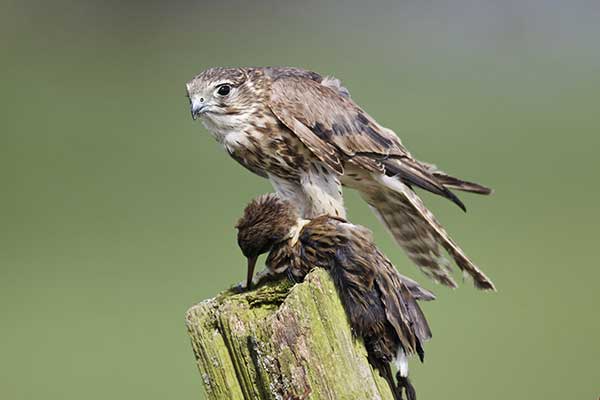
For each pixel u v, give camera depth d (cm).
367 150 838
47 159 2002
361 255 640
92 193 1872
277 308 616
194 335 608
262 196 703
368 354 627
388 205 866
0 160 1997
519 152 1984
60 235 1734
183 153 2023
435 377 1278
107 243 1711
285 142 846
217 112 847
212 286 1527
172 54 2539
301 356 575
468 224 1736
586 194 1834
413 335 634
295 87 845
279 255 675
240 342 589
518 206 1795
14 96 2269
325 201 846
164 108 2250
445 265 852
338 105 844
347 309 625
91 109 2230
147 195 1859
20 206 1838
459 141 2017
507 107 2203
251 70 861
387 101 2209
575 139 2047
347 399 573
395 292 635
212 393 600
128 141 2067
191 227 1730
